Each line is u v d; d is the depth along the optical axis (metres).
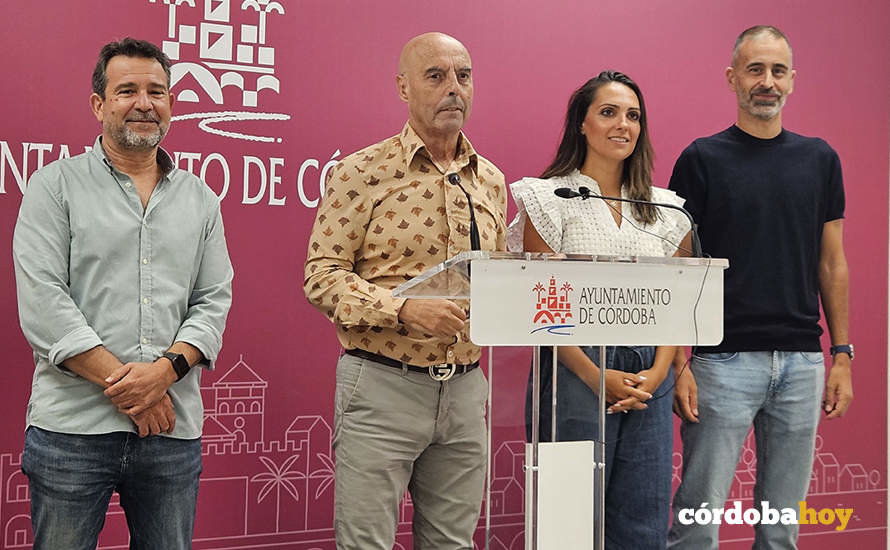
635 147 2.95
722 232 3.45
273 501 3.26
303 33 3.30
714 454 3.37
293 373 3.29
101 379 2.45
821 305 3.71
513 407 2.11
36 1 2.99
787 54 3.56
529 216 2.88
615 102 2.90
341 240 2.76
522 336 2.02
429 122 2.77
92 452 2.47
